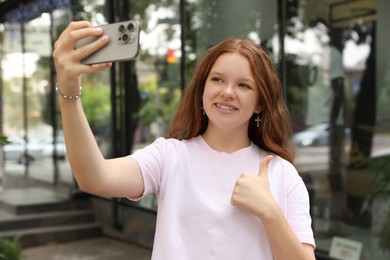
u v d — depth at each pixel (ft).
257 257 4.39
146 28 24.31
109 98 27.25
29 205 27.91
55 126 31.86
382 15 18.07
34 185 33.58
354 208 18.31
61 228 27.14
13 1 33.68
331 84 19.25
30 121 34.68
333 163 19.34
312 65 18.88
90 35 3.82
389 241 16.33
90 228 27.58
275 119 4.80
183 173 4.69
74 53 3.83
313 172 19.20
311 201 18.81
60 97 4.00
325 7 18.85
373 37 18.37
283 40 17.78
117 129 26.27
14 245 17.61
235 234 4.40
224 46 4.63
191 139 4.99
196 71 4.86
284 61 17.63
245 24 19.13
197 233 4.44
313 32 18.75
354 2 18.70
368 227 17.66
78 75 3.87
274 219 4.21
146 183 4.60
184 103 5.03
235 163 4.72
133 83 25.50
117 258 23.35
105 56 3.81
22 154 34.65
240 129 4.83
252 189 4.29
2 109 36.81
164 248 4.44
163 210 4.58
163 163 4.74
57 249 25.39
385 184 17.40
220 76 4.56
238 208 4.45
